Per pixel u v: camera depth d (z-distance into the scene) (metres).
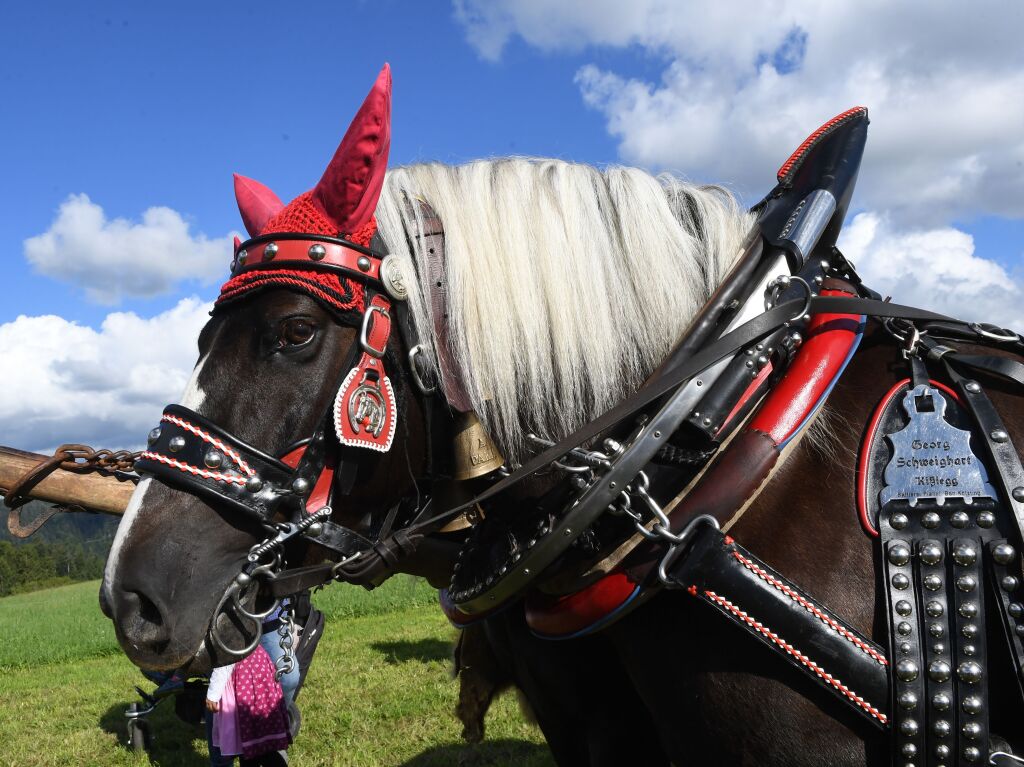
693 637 1.22
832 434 1.25
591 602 1.25
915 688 1.10
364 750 4.75
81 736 6.11
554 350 1.37
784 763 1.16
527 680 1.83
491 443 1.34
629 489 1.24
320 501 1.25
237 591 1.20
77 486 1.65
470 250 1.36
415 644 8.81
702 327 1.29
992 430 1.16
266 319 1.24
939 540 1.13
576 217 1.43
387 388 1.27
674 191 1.57
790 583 1.14
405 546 1.29
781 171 1.51
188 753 5.44
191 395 1.26
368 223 1.29
